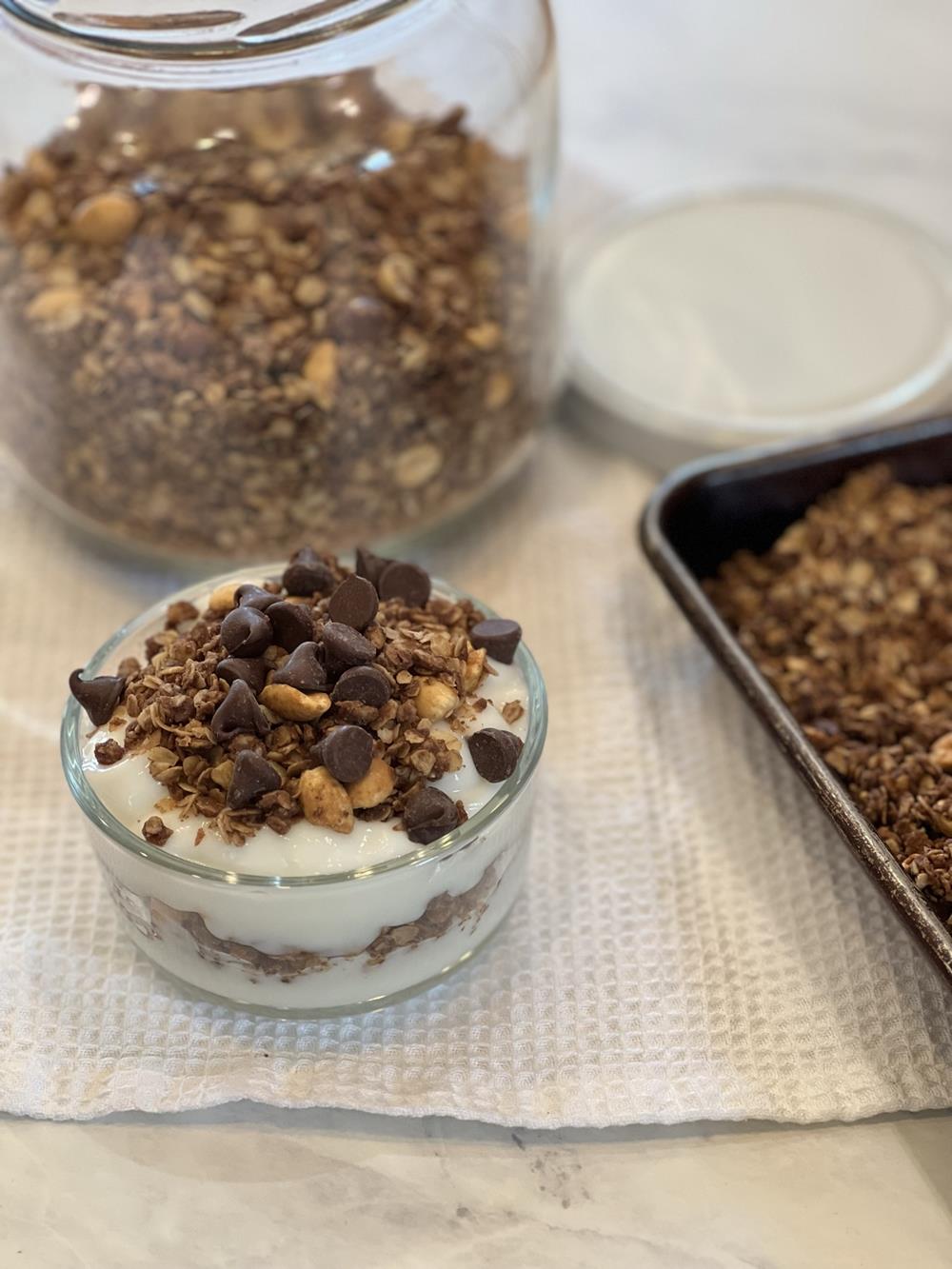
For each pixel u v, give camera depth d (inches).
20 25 14.8
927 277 20.8
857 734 15.1
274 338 15.6
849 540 16.8
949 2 28.4
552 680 16.4
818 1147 12.5
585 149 24.4
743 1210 12.1
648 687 16.3
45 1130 12.7
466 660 12.9
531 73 17.4
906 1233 12.0
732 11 28.2
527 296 17.3
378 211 16.9
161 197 16.6
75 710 12.9
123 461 16.1
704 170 23.8
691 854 14.7
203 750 12.2
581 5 28.5
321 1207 12.2
